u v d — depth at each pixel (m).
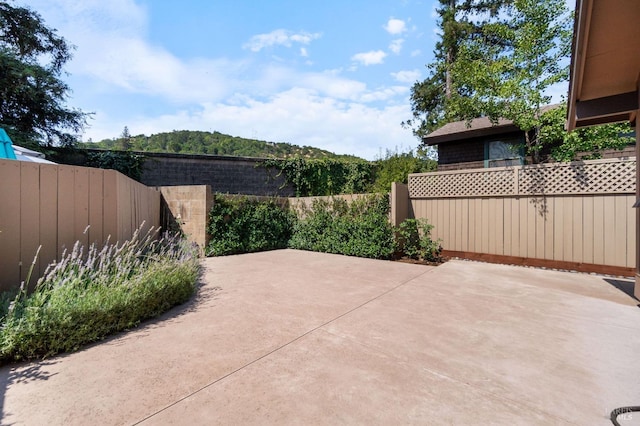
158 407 1.86
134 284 3.32
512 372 2.29
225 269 6.15
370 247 7.49
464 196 7.33
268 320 3.35
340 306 3.84
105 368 2.32
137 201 5.79
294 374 2.25
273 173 13.64
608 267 5.59
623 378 2.21
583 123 5.33
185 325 3.20
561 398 1.98
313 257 7.67
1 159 3.10
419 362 2.44
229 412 1.82
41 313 2.61
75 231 3.71
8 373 2.24
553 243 6.17
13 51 10.31
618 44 3.71
